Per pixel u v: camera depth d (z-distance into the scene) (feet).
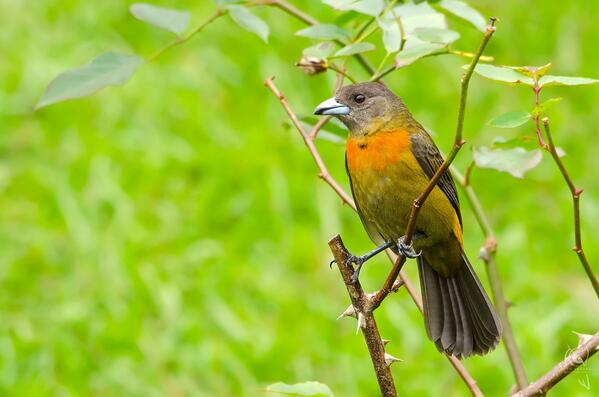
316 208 44.29
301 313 39.93
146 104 49.19
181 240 42.80
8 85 50.29
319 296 40.70
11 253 42.50
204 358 37.83
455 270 25.59
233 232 43.75
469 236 44.09
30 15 53.83
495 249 24.43
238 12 23.40
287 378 37.52
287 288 40.98
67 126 48.44
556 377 19.01
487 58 22.35
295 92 50.01
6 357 37.78
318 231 43.62
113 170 45.68
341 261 19.20
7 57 51.80
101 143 46.60
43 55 51.39
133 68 23.45
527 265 41.91
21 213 44.19
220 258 42.11
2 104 49.21
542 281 41.29
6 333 38.78
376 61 49.62
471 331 23.29
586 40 53.06
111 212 44.39
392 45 22.35
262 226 43.83
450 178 25.77
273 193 44.32
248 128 48.62
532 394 19.07
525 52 52.70
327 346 38.34
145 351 38.14
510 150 23.06
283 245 42.86
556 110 49.03
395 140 25.26
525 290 40.88
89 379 37.24
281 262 42.19
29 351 38.01
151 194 45.11
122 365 37.55
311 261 42.16
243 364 37.76
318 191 44.86
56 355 37.86
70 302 39.96
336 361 37.86
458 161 46.65
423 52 21.77
